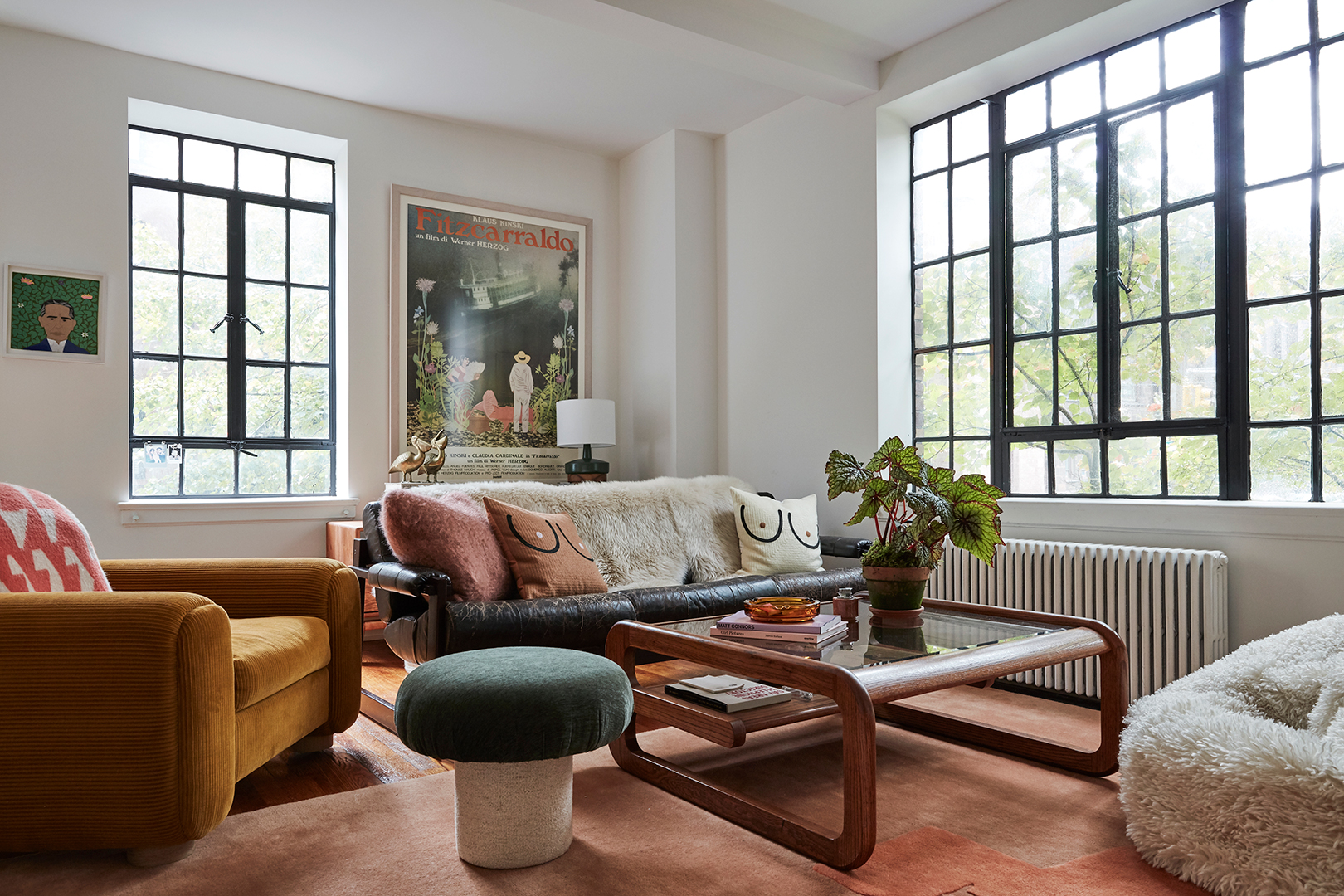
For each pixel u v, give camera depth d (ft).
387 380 15.44
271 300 15.21
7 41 12.41
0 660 5.78
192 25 12.39
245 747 6.63
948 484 8.35
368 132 15.28
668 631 7.62
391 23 12.35
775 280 15.46
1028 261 12.43
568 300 17.34
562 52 13.29
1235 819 5.41
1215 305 10.42
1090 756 7.75
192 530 13.62
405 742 5.98
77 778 5.78
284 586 8.35
